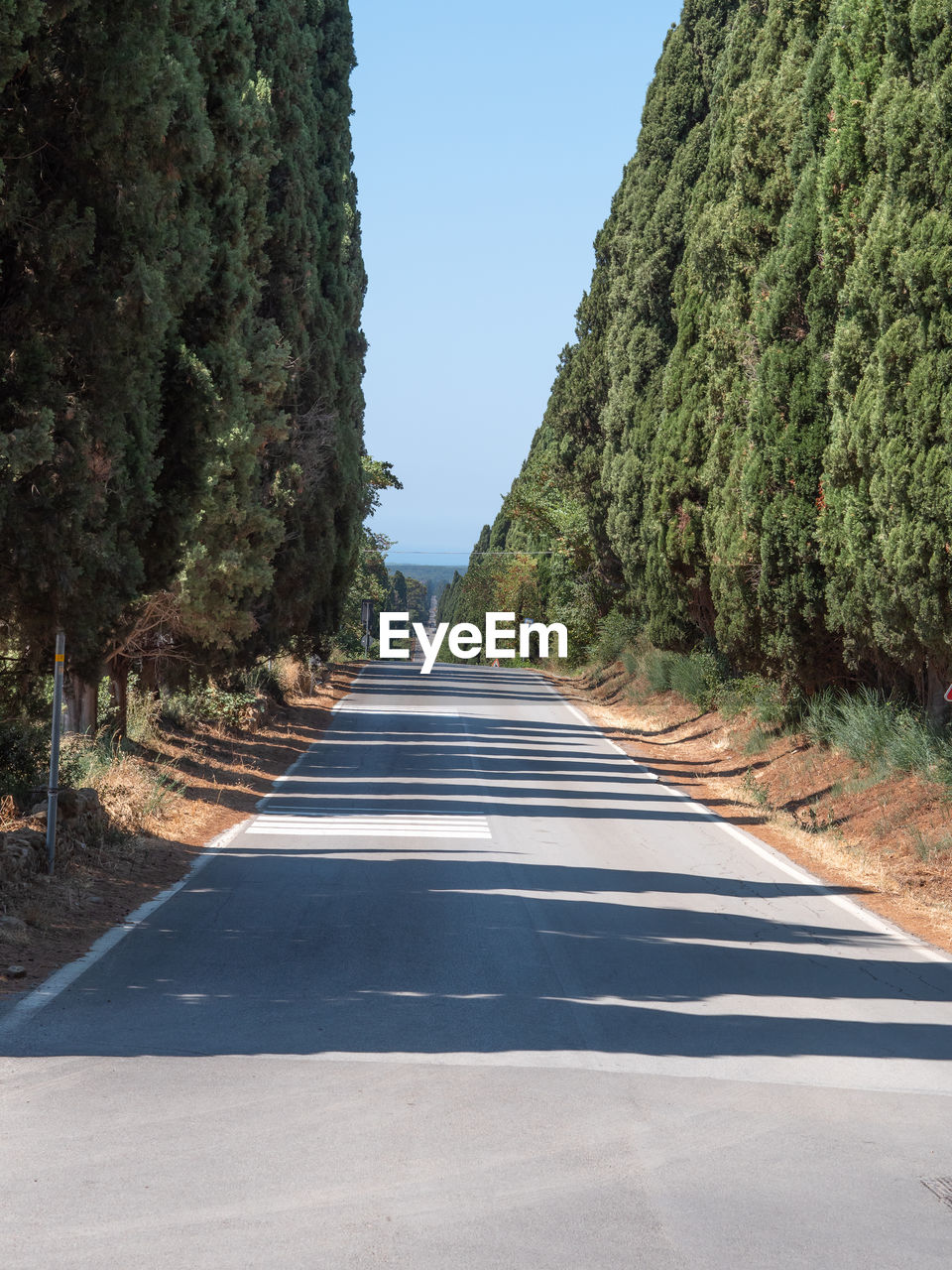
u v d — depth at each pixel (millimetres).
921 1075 7375
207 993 8602
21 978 8773
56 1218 4730
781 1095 6781
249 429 21734
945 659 16656
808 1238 4832
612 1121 6160
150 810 17297
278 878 13789
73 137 12062
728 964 10312
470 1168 5418
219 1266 4379
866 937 11906
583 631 62656
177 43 13797
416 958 9977
